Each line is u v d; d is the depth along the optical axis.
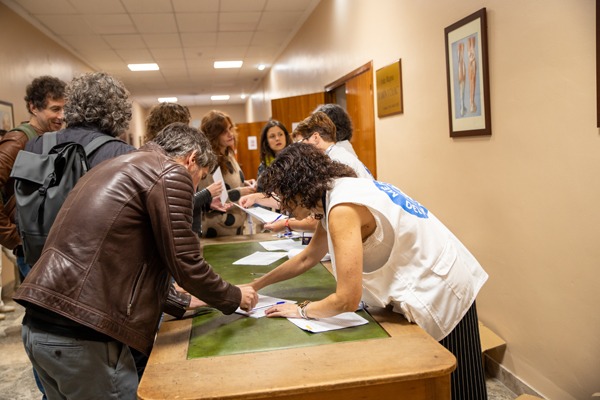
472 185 2.44
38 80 2.08
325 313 1.19
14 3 4.86
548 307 1.95
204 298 1.21
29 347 1.13
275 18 6.02
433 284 1.24
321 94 5.39
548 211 1.90
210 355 1.09
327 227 1.19
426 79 2.87
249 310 1.35
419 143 3.02
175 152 1.31
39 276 1.07
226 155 2.82
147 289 1.16
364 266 1.27
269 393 0.92
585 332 1.76
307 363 1.03
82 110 1.47
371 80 3.79
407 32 3.10
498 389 2.26
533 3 1.90
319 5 5.43
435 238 1.29
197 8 5.34
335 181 1.21
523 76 1.99
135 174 1.14
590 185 1.68
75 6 5.03
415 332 1.18
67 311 1.06
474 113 2.34
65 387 1.14
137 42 6.71
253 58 8.58
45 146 1.44
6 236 1.87
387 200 1.21
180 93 12.69
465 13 2.39
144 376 1.00
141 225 1.14
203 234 2.68
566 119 1.77
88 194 1.13
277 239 2.39
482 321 2.46
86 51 7.14
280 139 3.63
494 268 2.30
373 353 1.07
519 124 2.04
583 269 1.75
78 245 1.09
